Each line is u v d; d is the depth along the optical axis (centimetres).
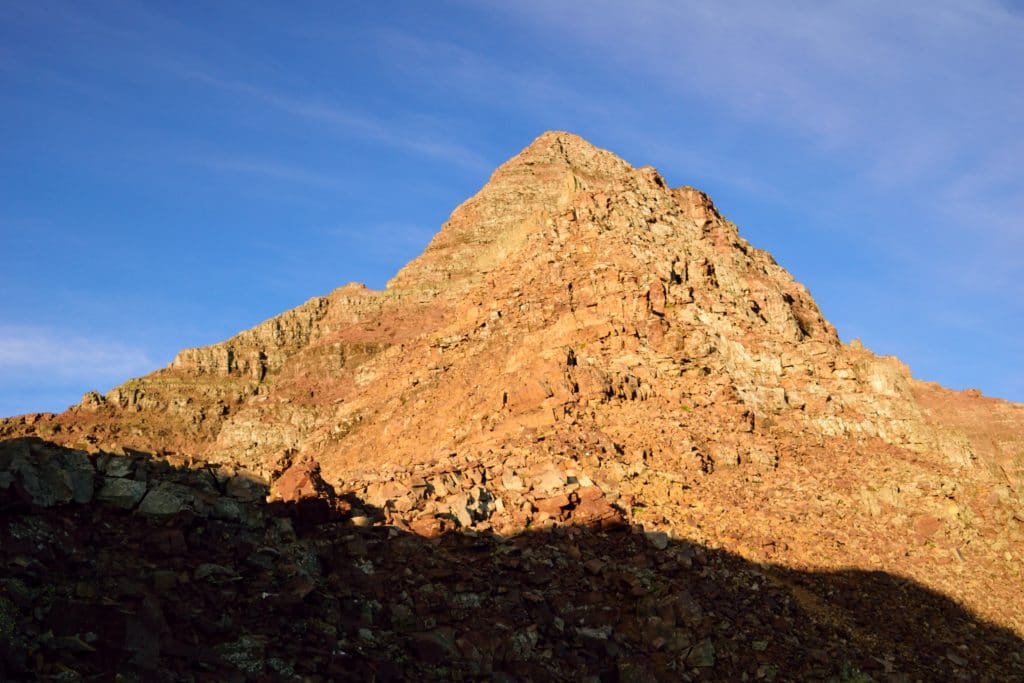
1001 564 4903
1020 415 6231
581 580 3966
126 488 3102
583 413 5628
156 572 2872
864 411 6091
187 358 12006
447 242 13750
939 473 5469
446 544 3894
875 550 4738
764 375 6266
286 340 12469
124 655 2525
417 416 6956
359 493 4150
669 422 5562
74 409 11038
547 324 6819
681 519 4625
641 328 6438
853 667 3822
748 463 5312
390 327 12281
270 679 2684
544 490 4494
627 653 3591
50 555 2759
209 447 10519
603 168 14850
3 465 2912
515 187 14238
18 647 2420
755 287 7369
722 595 4097
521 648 3378
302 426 10512
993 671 4150
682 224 8319
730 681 3644
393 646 3103
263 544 3272
